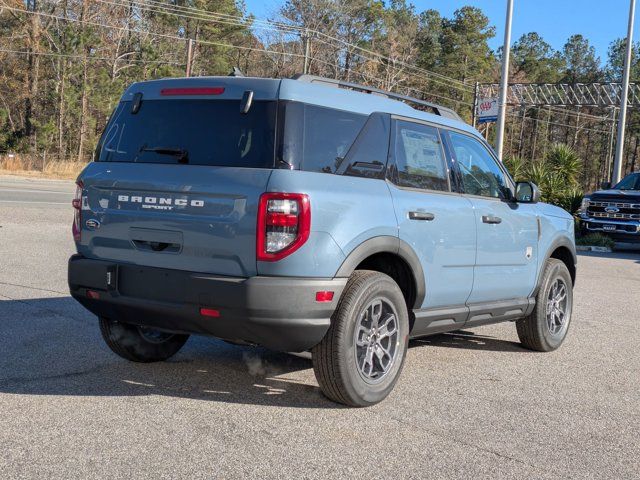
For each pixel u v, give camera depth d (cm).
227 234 439
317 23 6359
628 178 2012
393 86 6906
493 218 601
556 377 603
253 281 428
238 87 470
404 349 508
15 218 1573
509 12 2112
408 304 528
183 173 462
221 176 448
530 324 686
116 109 524
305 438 423
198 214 451
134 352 557
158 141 488
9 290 823
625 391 570
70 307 751
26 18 4847
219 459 384
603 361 671
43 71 5034
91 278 491
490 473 388
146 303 464
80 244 511
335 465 386
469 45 8588
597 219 1900
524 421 481
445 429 455
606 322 871
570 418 493
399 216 498
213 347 636
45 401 464
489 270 604
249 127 458
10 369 530
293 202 430
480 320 610
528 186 631
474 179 605
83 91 4772
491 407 507
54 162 4234
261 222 430
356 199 467
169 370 553
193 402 478
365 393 480
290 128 451
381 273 488
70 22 4931
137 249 477
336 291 449
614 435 463
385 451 410
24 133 4978
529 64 10788
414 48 7638
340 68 6575
